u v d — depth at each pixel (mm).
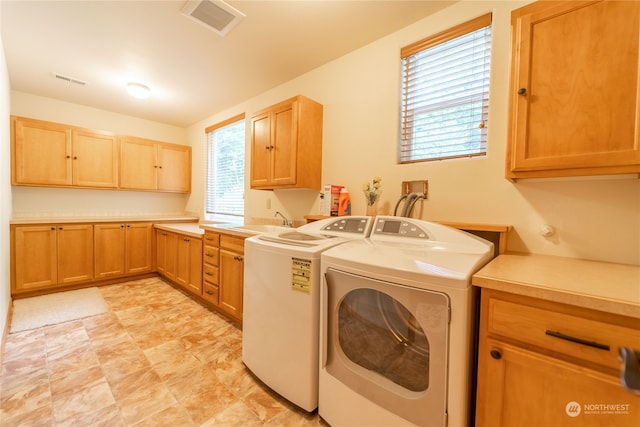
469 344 941
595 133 1044
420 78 1890
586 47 1055
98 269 3301
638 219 1184
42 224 2922
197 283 2873
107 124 3729
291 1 1676
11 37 2061
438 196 1751
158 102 3402
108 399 1440
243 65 2463
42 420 1287
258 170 2586
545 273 985
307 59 2348
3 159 2215
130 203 4027
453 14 1690
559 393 812
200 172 4188
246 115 3318
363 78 2143
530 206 1437
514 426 889
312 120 2348
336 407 1242
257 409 1401
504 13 1514
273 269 1484
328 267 1249
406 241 1455
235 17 1822
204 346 2006
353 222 1748
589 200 1287
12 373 1634
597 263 1182
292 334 1394
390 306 1106
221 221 3830
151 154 3918
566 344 793
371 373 1160
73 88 3004
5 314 2164
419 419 1000
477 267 1060
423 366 1019
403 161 1974
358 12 1767
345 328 1257
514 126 1222
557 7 1104
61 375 1628
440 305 936
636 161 967
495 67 1545
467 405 955
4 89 2268
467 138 1701
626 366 437
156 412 1360
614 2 999
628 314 688
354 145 2199
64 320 2373
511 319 882
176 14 1808
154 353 1896
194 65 2471
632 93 976
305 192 2631
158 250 3730
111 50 2240
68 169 3203
